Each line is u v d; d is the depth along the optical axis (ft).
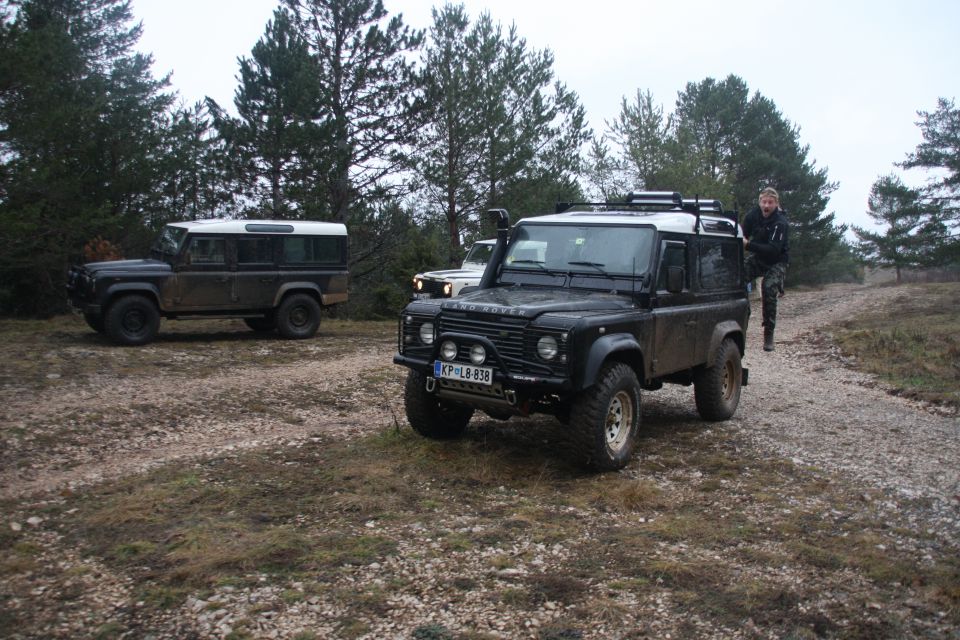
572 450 19.10
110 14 93.25
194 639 11.02
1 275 61.05
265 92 68.33
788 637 11.32
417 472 19.27
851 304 74.74
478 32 76.07
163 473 18.84
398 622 11.54
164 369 34.06
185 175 70.85
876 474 20.03
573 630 11.38
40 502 16.85
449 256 75.51
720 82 133.18
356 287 76.38
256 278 45.37
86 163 62.34
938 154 118.83
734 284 27.17
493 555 14.15
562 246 22.84
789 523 16.05
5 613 11.78
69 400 26.43
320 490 17.76
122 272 41.09
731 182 112.27
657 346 21.71
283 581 12.89
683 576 13.26
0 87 51.67
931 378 34.73
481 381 18.69
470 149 75.51
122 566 13.50
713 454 21.89
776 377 36.94
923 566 13.98
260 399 28.43
